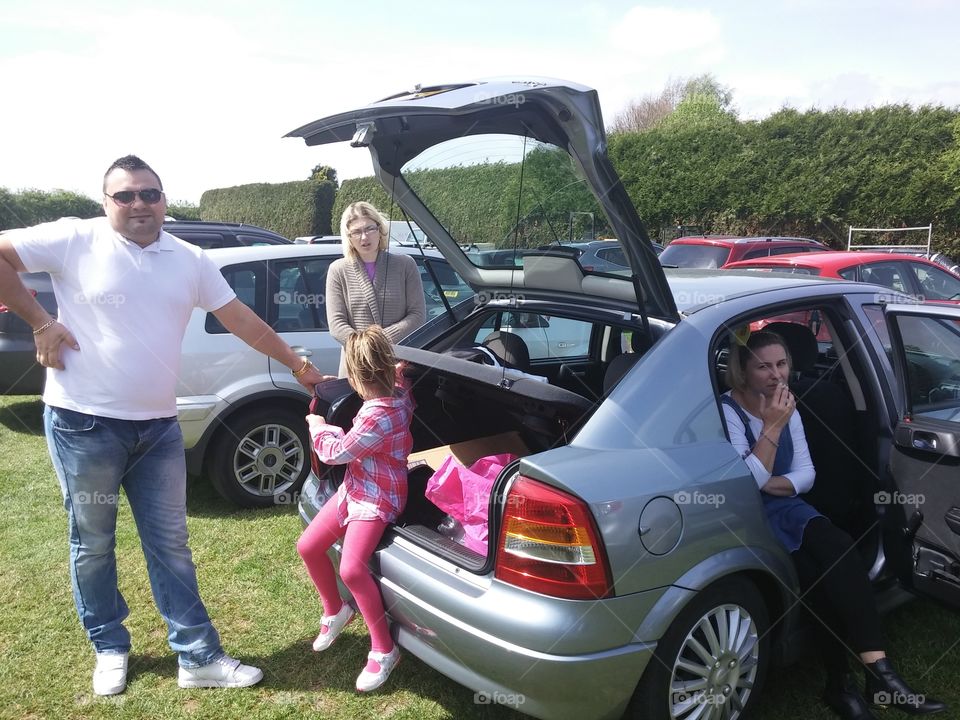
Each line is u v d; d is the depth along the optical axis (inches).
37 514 165.3
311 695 103.6
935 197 597.9
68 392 95.8
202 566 140.8
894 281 285.0
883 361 109.3
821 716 98.0
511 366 132.6
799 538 98.3
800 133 645.3
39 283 211.0
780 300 104.1
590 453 81.1
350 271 152.3
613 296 107.4
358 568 91.7
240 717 99.0
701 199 697.6
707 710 87.0
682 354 91.0
